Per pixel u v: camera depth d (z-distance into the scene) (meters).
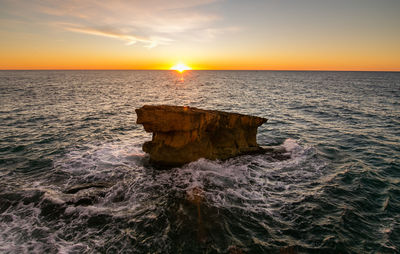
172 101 43.22
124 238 7.66
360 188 11.28
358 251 7.32
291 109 34.47
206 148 13.62
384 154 15.99
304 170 13.31
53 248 7.15
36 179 11.70
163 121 12.84
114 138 19.44
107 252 7.08
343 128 23.23
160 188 10.88
